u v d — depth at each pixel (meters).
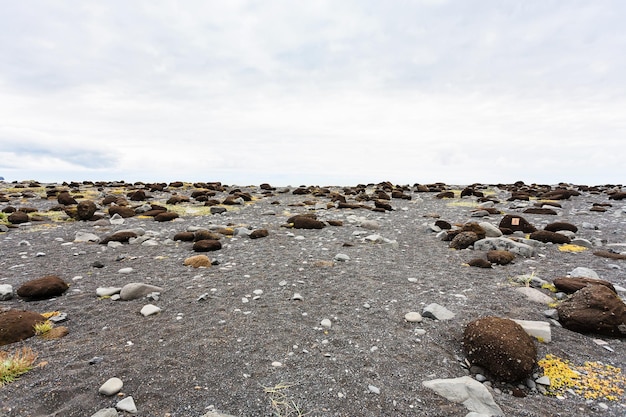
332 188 36.31
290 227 15.89
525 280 8.51
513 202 22.34
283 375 4.92
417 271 9.62
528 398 4.73
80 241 12.84
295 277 9.15
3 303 7.41
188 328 6.30
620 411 4.38
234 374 4.92
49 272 9.46
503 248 11.11
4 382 4.61
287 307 7.28
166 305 7.37
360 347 5.75
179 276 9.23
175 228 15.60
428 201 24.97
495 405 4.41
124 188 31.34
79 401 4.28
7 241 12.70
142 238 13.07
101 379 4.73
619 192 23.83
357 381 4.84
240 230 14.23
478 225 12.69
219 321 6.59
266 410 4.20
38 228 14.93
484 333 5.43
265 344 5.76
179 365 5.10
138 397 4.38
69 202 21.05
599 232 13.70
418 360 5.43
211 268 9.95
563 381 4.98
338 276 9.23
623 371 5.17
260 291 8.09
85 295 7.90
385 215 19.38
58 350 5.50
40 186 31.58
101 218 17.34
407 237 13.98
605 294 6.45
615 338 6.07
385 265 10.20
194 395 4.44
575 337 6.10
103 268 9.89
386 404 4.39
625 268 9.27
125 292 7.67
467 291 8.05
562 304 6.77
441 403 4.43
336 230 15.34
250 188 35.44
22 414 4.04
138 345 5.67
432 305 7.07
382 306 7.33
